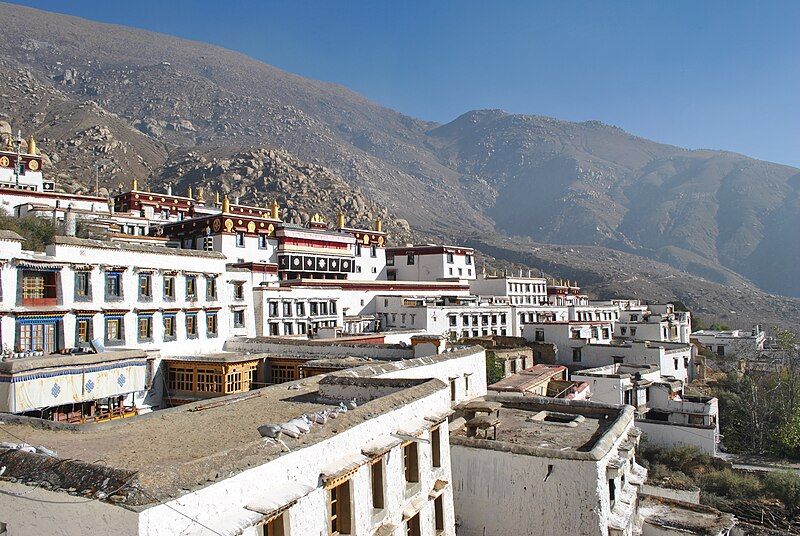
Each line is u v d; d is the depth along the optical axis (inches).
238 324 1879.9
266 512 402.6
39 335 1249.4
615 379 2089.1
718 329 5147.6
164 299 1545.3
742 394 2719.0
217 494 384.5
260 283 2257.6
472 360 1089.4
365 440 556.7
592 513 726.5
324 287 2497.5
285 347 1509.6
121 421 619.5
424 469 671.8
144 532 336.5
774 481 1795.0
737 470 1916.8
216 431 577.6
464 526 794.2
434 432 720.3
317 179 7775.6
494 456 786.2
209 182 6998.0
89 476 370.6
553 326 2795.3
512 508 768.3
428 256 3718.0
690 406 2124.8
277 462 437.7
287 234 2869.1
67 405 1104.2
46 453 450.6
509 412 1051.9
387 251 3863.2
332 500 516.7
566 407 1046.4
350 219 6934.1
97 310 1355.8
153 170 7657.5
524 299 3912.4
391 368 876.6
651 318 3754.9
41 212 2839.6
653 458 1962.4
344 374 805.9
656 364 2559.1
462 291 3417.8
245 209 4237.2
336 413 558.9
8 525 392.8
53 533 369.7
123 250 1444.4
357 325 2640.3
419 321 2758.4
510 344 2716.5
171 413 674.8
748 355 3570.4
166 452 490.6
